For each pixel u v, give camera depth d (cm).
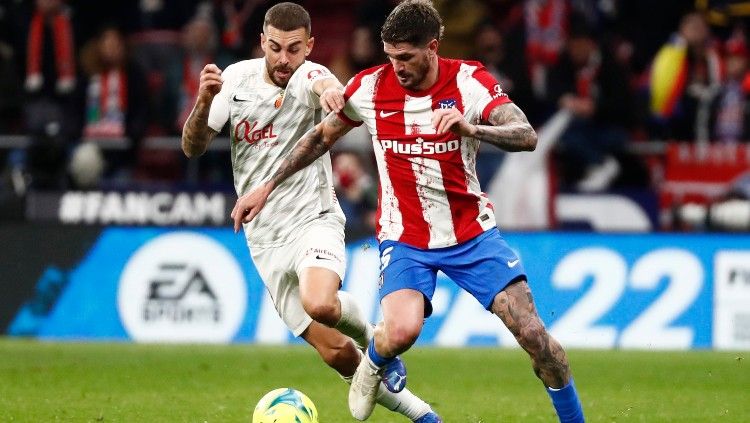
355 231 4250
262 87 2281
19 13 5072
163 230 4284
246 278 4222
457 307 4188
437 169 2025
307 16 2259
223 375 3250
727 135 5009
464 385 3125
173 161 4922
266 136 2295
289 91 2262
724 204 4578
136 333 4259
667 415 2581
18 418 2383
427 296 2030
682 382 3212
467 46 4878
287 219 2289
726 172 4750
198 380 3133
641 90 5181
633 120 4950
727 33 5353
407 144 2036
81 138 4838
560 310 4181
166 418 2412
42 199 4594
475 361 3681
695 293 4159
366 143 4706
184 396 2805
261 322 4209
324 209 2308
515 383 3177
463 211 2039
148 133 4991
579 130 4828
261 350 3934
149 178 4925
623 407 2709
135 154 4938
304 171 2291
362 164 4678
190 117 2208
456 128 1852
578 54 4900
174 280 4256
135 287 4275
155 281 4262
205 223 4397
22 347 3975
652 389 3062
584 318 4175
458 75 2025
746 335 4141
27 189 4647
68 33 5053
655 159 4862
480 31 4869
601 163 4828
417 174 2036
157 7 5406
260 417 2031
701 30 5019
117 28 5009
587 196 4659
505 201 4634
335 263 2228
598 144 4834
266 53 2256
